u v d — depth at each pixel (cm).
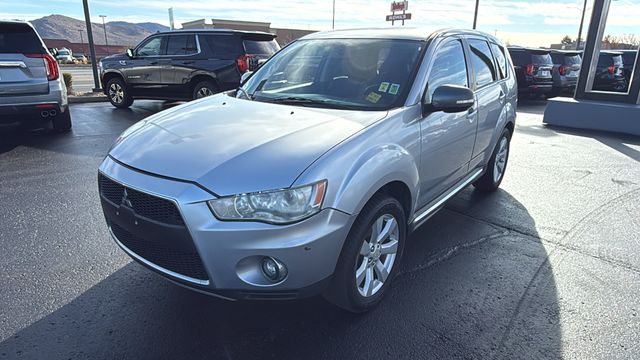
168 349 250
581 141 848
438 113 335
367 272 278
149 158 249
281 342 258
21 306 285
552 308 297
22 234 386
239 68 949
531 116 1182
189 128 279
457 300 304
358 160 250
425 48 345
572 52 1573
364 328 272
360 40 376
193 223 221
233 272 227
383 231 286
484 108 425
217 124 282
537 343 262
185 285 245
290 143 249
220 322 275
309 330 269
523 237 407
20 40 670
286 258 224
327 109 309
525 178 596
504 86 491
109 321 273
